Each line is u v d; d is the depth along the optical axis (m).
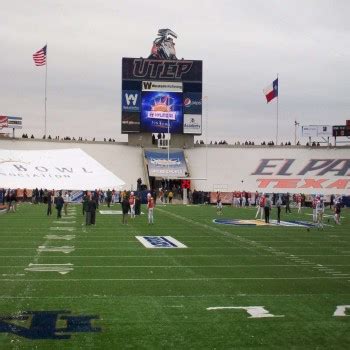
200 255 20.80
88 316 11.62
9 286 14.54
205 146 72.69
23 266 17.75
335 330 10.84
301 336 10.45
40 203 56.25
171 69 70.06
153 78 70.00
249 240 25.97
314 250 22.75
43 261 18.83
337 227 33.72
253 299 13.39
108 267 17.77
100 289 14.30
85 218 33.97
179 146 72.25
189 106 70.44
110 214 41.47
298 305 12.83
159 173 66.06
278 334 10.55
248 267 18.19
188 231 29.66
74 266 17.86
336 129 79.06
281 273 17.11
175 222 35.19
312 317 11.77
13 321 11.18
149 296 13.56
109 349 9.56
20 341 9.92
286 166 69.00
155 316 11.70
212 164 69.50
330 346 9.89
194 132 70.69
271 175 67.38
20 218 36.62
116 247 22.67
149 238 26.02
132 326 10.95
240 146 73.00
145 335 10.37
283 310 12.34
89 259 19.41
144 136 72.25
